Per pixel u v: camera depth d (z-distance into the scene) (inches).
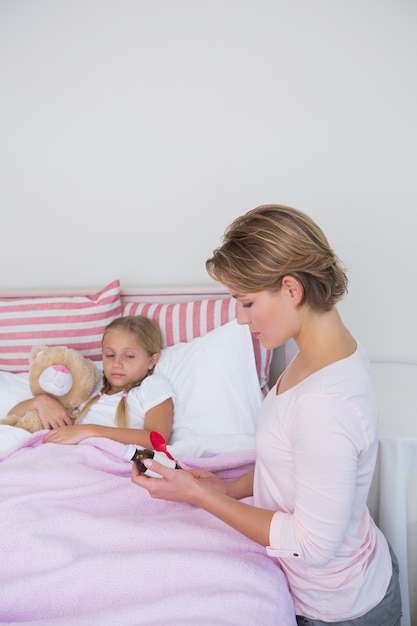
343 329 37.3
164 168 78.4
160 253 80.9
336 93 74.0
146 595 37.2
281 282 34.4
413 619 57.2
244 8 73.3
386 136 74.2
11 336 74.7
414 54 71.9
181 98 76.4
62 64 76.9
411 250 76.6
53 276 82.6
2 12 76.0
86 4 75.0
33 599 37.3
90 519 42.6
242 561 38.4
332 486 32.8
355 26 72.2
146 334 68.7
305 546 34.2
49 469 50.1
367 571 38.6
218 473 54.8
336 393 33.6
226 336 67.7
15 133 79.4
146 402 64.7
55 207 81.0
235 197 78.2
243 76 75.0
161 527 41.9
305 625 39.2
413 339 79.2
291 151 76.1
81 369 66.0
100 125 78.1
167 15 74.4
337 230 77.3
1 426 59.4
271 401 39.3
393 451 54.7
